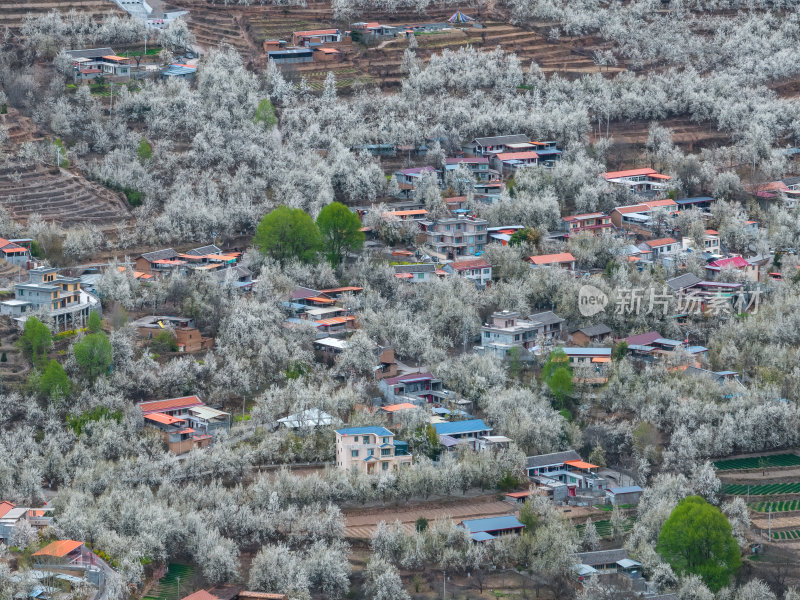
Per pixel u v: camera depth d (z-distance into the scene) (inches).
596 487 7263.8
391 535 6481.3
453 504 7062.0
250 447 7199.8
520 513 6796.3
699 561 6456.7
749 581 6417.3
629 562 6466.5
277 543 6530.5
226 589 6171.3
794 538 6845.5
